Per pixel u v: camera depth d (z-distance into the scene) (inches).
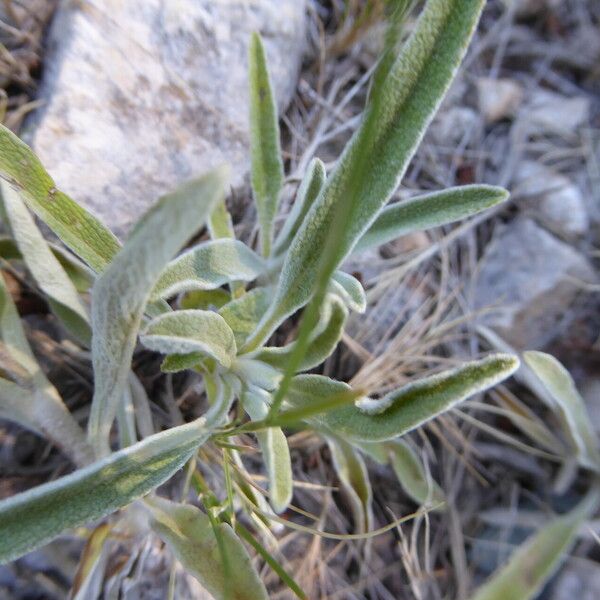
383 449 5.3
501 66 8.1
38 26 5.5
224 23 5.8
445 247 6.7
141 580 4.5
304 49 6.8
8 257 4.8
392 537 5.8
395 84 3.5
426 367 6.4
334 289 4.1
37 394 4.2
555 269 6.8
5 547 3.3
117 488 3.7
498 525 6.0
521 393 6.5
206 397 5.3
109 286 3.1
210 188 2.3
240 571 3.9
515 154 7.6
